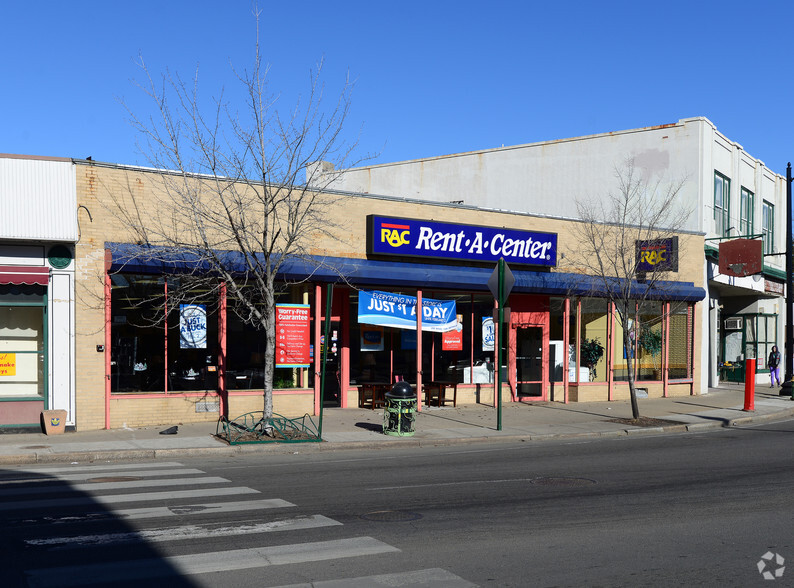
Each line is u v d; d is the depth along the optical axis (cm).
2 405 1540
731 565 687
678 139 2861
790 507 937
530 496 994
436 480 1114
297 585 613
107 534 759
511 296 2308
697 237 2712
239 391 1766
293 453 1426
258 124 1562
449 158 3394
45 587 598
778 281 3528
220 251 1678
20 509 872
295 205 1694
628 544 754
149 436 1512
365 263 1930
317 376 1881
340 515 864
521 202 3209
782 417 2233
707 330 2844
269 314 1534
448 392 2191
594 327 2477
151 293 1661
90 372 1588
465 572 656
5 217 1498
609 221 2456
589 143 3062
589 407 2261
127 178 1619
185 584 610
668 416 2075
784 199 3753
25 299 1552
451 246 2059
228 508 891
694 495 1012
